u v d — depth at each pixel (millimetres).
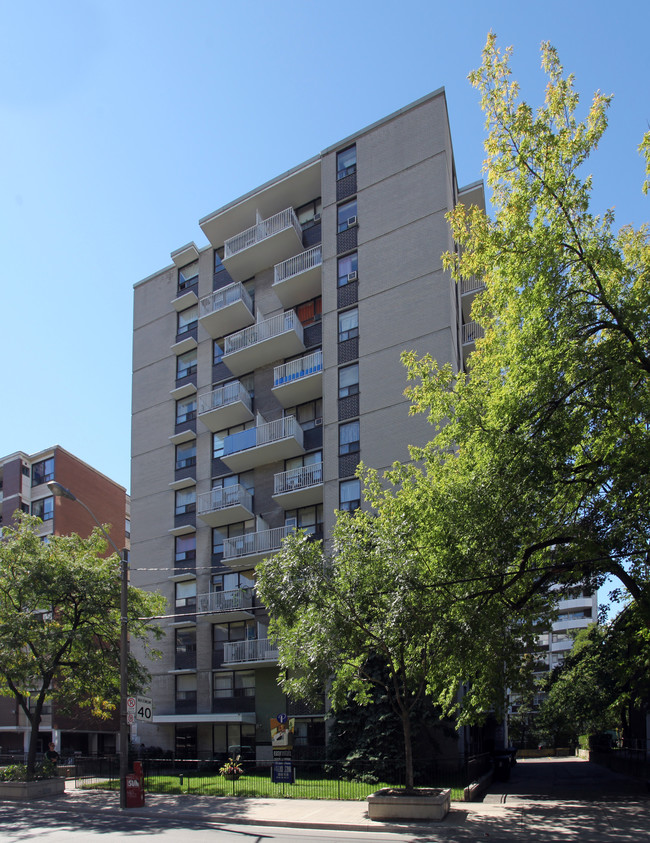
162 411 37938
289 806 18672
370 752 22891
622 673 20219
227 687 31125
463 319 33562
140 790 19625
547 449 14109
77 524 46250
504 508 14375
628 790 21781
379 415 28391
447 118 30984
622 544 14602
